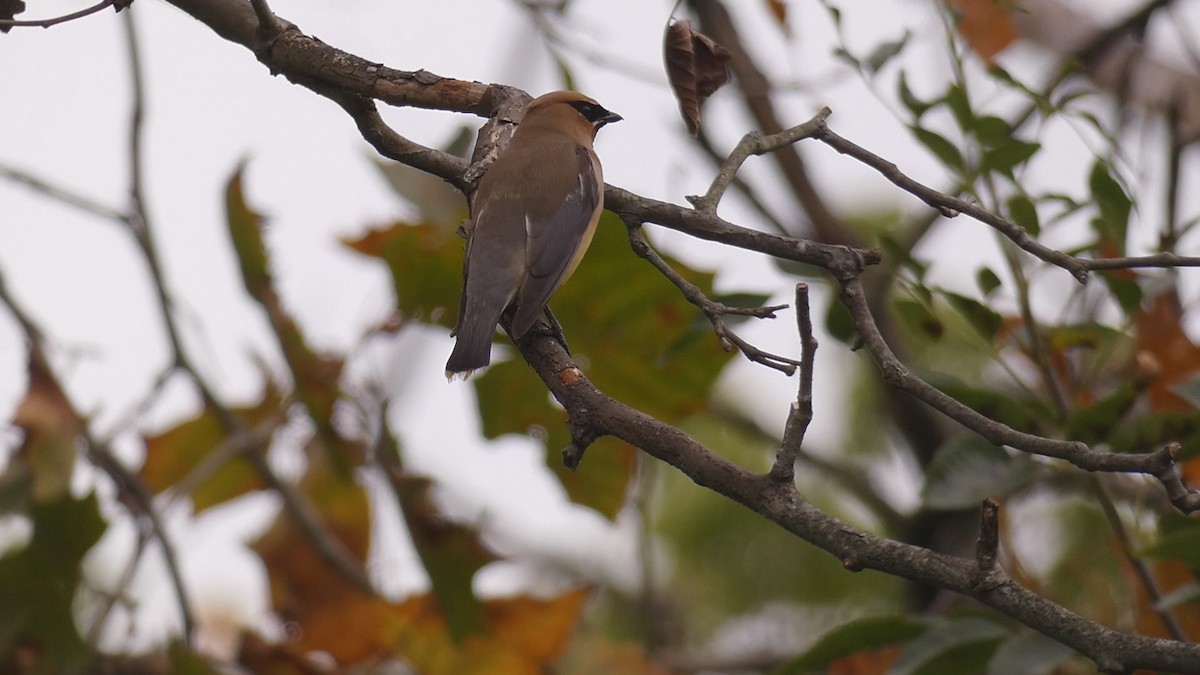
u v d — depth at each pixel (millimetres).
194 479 11945
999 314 8828
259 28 8508
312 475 12961
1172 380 9344
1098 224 8875
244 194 11492
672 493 14992
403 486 12102
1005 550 11102
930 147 8812
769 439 14055
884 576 14453
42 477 11234
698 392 12242
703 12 13461
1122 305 8938
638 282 11492
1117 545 9930
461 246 11312
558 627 12375
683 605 14625
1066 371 9492
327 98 8750
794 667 9047
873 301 12984
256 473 13188
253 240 11664
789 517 6504
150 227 11930
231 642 14492
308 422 12453
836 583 14516
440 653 12406
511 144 10305
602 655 13586
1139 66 12352
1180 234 9383
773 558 14664
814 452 13922
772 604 14555
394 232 11852
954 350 12797
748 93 12227
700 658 13773
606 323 11789
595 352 11992
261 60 8617
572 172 10055
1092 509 11781
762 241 7320
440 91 9062
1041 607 6062
